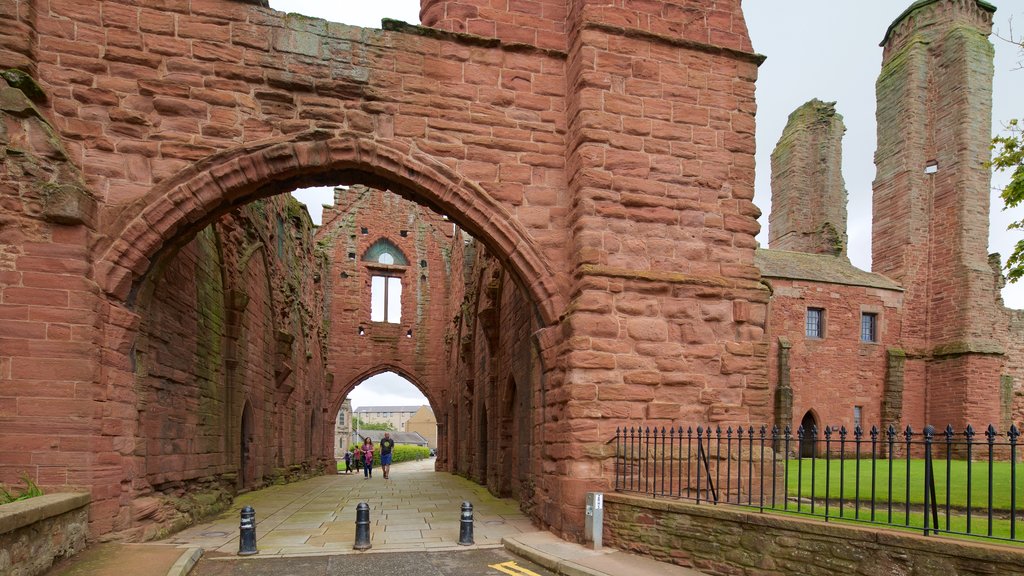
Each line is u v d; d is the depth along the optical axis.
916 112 30.88
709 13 10.65
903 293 29.94
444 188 9.68
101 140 8.48
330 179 10.09
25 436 7.62
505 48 10.17
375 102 9.55
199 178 8.73
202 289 12.61
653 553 7.80
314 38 9.39
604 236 9.73
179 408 11.25
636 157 9.98
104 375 8.14
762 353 10.15
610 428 9.34
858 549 5.76
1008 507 8.49
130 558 7.18
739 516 6.84
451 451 31.41
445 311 34.91
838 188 35.47
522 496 13.61
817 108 36.12
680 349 9.77
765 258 30.22
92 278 8.16
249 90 9.08
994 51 30.25
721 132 10.46
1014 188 11.24
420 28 9.77
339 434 88.19
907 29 32.03
